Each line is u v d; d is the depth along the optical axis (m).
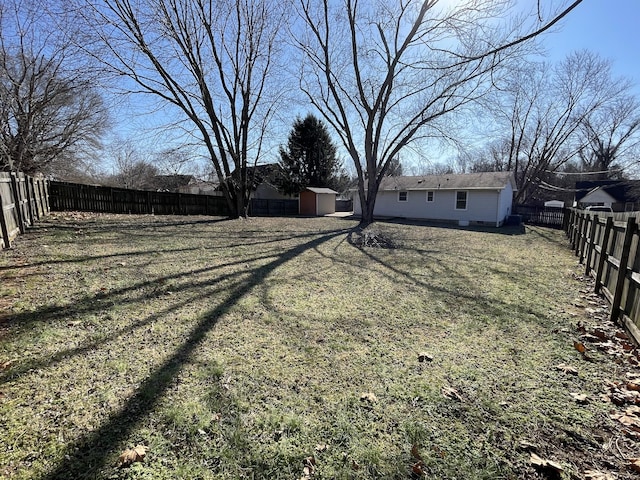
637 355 2.89
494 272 6.12
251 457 1.67
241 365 2.56
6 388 2.13
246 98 14.49
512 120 24.56
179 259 6.14
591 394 2.30
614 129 28.88
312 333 3.21
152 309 3.66
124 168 28.72
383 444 1.79
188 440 1.76
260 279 5.09
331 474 1.59
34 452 1.63
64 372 2.35
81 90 13.96
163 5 11.68
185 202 16.42
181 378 2.35
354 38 13.76
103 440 1.73
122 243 7.28
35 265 5.01
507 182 18.16
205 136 13.94
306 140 27.36
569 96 23.20
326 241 9.45
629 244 3.54
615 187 28.14
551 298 4.56
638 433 1.90
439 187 19.12
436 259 7.28
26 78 13.00
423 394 2.25
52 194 12.74
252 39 13.76
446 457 1.71
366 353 2.83
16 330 2.96
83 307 3.56
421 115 14.31
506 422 1.99
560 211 17.77
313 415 2.01
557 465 1.66
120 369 2.43
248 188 16.14
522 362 2.74
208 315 3.57
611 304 3.97
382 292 4.66
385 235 11.58
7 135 13.06
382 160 16.50
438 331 3.36
